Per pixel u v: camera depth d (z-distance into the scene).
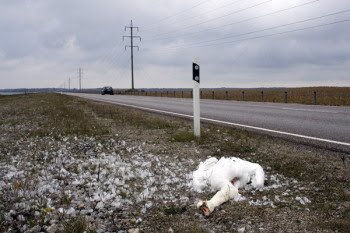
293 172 4.71
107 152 6.80
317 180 4.31
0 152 6.87
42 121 12.95
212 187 3.88
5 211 3.34
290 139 7.22
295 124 9.85
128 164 5.58
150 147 7.16
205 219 3.19
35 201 3.60
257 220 3.12
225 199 3.43
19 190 3.89
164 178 4.70
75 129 10.11
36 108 21.11
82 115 14.48
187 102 26.72
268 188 4.07
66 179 4.62
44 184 4.26
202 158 5.97
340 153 5.70
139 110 17.44
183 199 3.80
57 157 6.22
